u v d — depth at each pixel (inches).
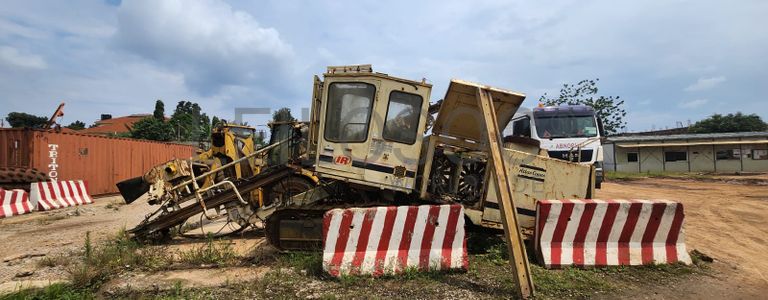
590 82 1558.8
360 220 218.7
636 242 236.2
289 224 258.7
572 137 580.4
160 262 244.2
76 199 567.5
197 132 2110.0
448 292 192.4
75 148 664.4
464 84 233.9
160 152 877.8
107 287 203.9
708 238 324.2
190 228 365.4
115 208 522.3
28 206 489.1
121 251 261.4
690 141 1488.7
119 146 754.8
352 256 214.5
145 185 335.9
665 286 204.8
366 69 265.6
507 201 199.2
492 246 261.0
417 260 217.6
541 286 198.5
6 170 540.1
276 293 191.2
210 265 239.9
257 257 251.0
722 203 542.9
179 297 185.2
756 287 206.5
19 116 2421.3
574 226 233.3
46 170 617.6
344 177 255.4
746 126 2202.3
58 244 301.9
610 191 717.3
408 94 257.3
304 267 226.5
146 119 2044.8
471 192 281.6
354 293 190.5
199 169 400.5
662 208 237.0
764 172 1330.0
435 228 223.0
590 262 227.3
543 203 233.9
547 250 229.6
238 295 189.5
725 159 1457.9
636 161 1530.5
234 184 319.0
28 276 223.3
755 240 318.3
